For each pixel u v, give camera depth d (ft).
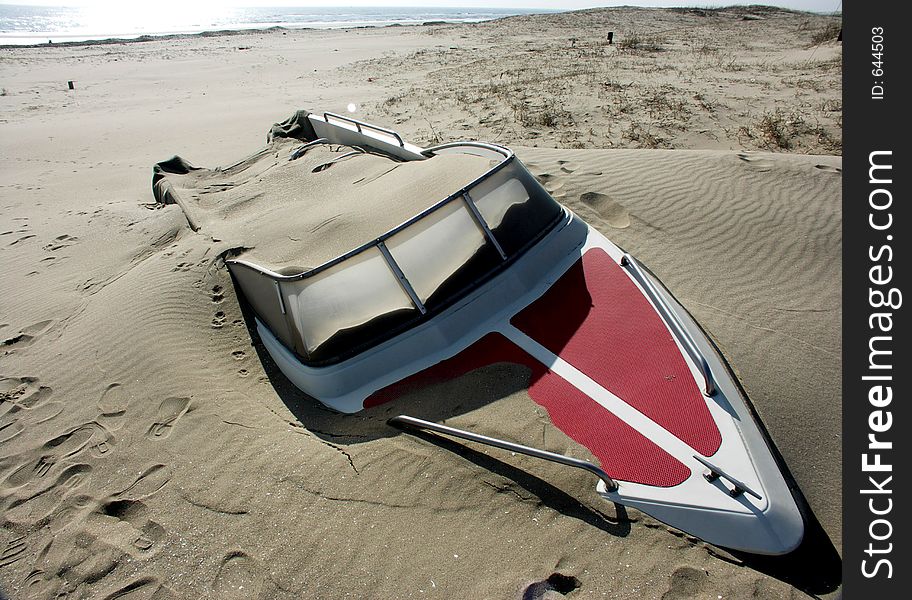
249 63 81.56
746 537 7.73
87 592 8.37
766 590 7.30
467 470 9.04
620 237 17.56
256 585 8.02
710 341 11.43
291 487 9.31
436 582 7.67
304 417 10.83
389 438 9.76
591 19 116.88
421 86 52.65
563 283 12.14
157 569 8.50
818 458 9.63
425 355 10.98
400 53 82.94
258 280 12.85
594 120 34.32
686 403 9.36
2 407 12.92
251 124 42.78
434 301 11.33
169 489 9.80
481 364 10.66
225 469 9.96
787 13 117.50
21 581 8.73
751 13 118.62
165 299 15.53
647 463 8.64
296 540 8.49
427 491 8.84
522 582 7.53
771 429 10.16
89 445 11.25
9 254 21.91
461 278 11.60
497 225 12.30
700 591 7.30
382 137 20.83
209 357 13.50
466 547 8.05
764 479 8.23
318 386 10.94
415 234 11.61
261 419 11.09
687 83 42.04
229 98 55.01
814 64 48.29
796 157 21.84
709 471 8.34
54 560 8.96
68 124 46.50
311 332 11.10
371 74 64.44
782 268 15.51
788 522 7.82
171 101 55.57
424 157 18.03
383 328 11.07
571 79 46.37
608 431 9.16
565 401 9.75
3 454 11.44
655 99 36.94
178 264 16.98
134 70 79.36
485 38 97.25
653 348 10.40
